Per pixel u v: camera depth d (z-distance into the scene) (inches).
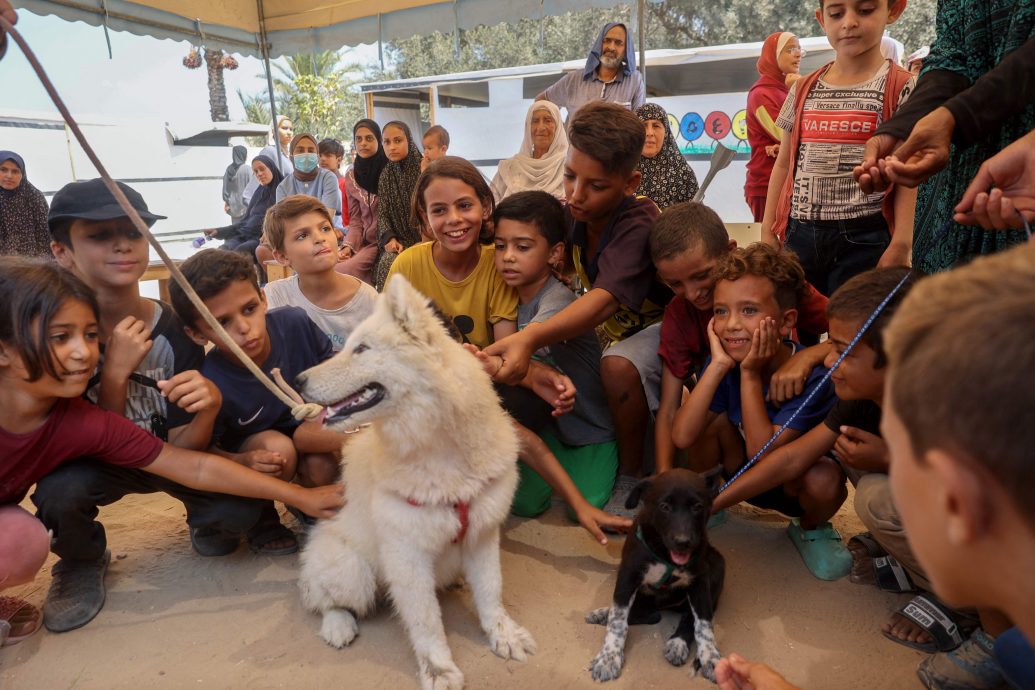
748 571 109.2
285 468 116.7
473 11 237.5
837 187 137.9
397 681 87.7
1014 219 73.1
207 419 107.0
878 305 85.7
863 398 91.6
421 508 85.9
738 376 116.0
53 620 99.3
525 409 126.0
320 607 98.0
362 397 83.1
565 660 90.1
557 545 119.6
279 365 120.7
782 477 102.5
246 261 112.3
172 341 116.9
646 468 138.2
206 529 118.0
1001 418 26.4
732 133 353.1
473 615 101.2
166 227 527.2
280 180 369.4
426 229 134.5
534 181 237.9
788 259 109.4
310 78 1162.6
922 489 31.2
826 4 138.0
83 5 205.8
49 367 87.3
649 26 673.0
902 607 97.7
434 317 88.3
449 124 434.6
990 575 30.4
